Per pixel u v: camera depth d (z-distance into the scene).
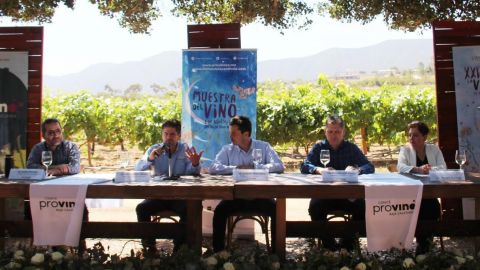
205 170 5.02
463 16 6.45
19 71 6.09
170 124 4.84
